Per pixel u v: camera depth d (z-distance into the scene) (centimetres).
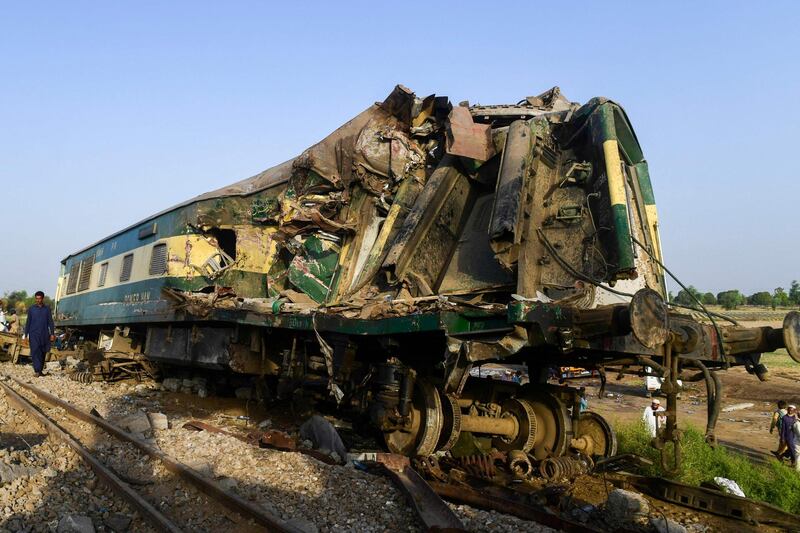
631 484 643
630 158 754
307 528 423
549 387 763
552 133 712
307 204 880
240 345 892
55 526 425
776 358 3391
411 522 445
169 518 464
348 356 701
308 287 865
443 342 666
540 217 678
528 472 652
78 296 1719
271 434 673
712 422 516
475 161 757
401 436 677
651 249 746
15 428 782
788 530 530
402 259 725
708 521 551
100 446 660
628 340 550
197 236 1072
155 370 1318
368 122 844
